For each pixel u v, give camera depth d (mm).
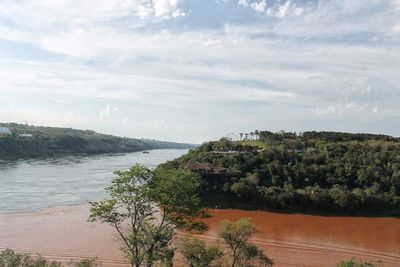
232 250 49250
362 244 67438
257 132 165875
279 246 64250
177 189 38938
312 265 55438
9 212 82000
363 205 93312
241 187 95375
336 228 79000
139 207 38406
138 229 38781
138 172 38062
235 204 96062
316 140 154625
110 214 38656
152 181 38875
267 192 95125
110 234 65375
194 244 43750
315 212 92438
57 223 73188
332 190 95125
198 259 43125
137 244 38469
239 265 45812
